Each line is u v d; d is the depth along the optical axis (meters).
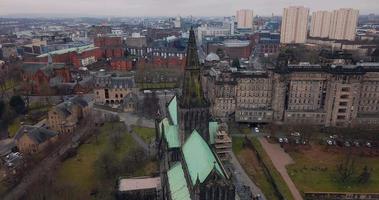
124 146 159.50
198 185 80.94
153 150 153.25
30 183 121.69
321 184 128.00
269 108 196.00
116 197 112.88
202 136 112.06
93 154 151.75
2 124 182.62
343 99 183.62
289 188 124.56
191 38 103.12
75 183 124.81
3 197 114.75
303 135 171.12
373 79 189.12
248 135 178.62
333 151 158.12
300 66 190.00
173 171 107.19
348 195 121.31
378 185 128.38
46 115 199.25
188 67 105.44
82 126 183.75
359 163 146.88
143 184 119.19
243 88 196.12
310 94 190.62
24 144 148.25
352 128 177.75
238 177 133.88
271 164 143.62
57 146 156.50
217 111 197.25
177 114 118.12
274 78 191.12
